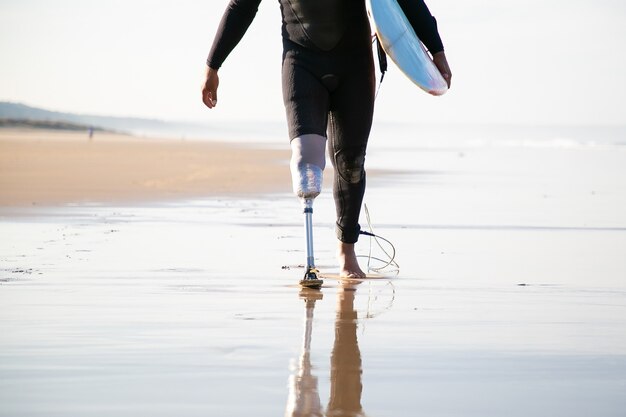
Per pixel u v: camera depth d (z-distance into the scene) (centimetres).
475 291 1606
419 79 1677
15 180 4581
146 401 902
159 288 1588
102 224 2716
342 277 1766
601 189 4634
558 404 906
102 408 880
